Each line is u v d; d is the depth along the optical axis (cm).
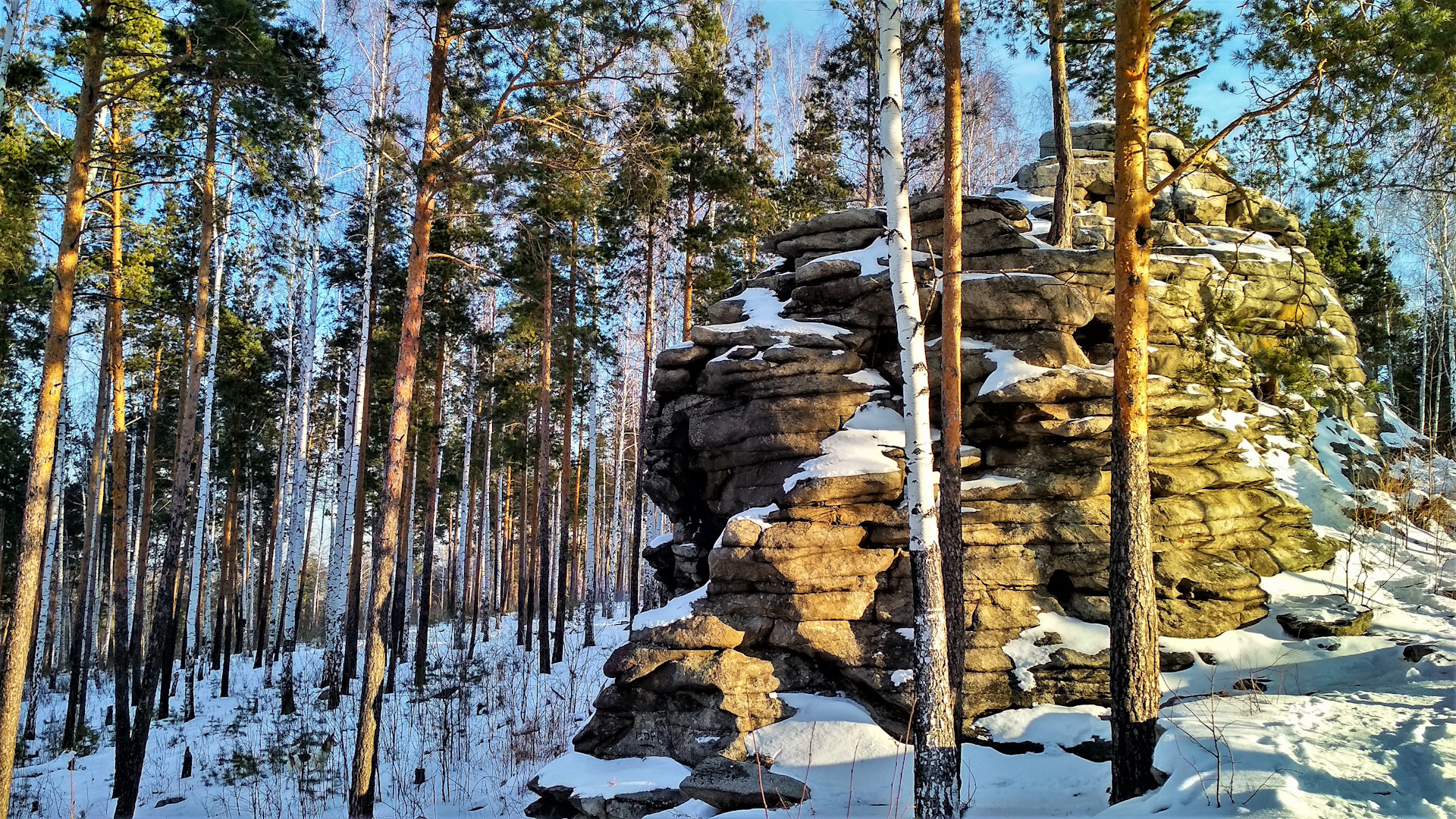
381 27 2044
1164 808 677
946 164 970
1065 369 1207
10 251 1692
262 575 3206
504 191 1291
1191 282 1526
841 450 1186
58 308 1154
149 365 2542
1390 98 917
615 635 2692
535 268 1989
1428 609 1135
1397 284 2509
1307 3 923
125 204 1834
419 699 1895
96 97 1204
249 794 1392
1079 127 1928
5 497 3006
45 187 1394
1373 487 1475
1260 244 1705
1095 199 1791
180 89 1450
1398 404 2606
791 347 1273
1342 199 1091
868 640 1056
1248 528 1239
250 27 1204
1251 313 1600
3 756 1059
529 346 2817
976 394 1217
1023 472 1179
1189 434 1259
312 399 3359
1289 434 1466
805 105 2756
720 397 1334
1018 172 1903
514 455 2848
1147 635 808
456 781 1355
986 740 975
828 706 1024
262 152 1371
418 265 1283
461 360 3322
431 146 1277
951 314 940
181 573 2619
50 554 2600
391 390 2919
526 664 2233
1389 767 667
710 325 1461
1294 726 796
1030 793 878
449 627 3803
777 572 1085
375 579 1206
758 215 2262
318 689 2369
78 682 1995
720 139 2212
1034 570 1103
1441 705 811
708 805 927
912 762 936
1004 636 1061
